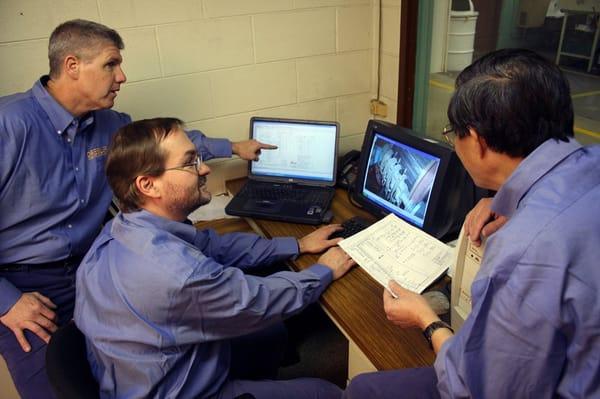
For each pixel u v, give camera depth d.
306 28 2.09
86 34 1.43
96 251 1.19
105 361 1.09
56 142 1.55
